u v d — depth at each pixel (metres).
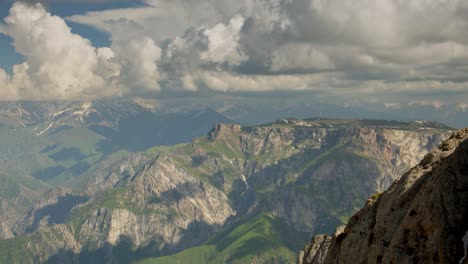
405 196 92.25
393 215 91.44
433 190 79.38
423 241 78.19
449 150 95.38
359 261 94.38
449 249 72.38
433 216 76.50
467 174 78.38
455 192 77.00
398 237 82.69
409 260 78.31
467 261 69.56
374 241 93.12
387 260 82.19
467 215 74.31
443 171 80.56
